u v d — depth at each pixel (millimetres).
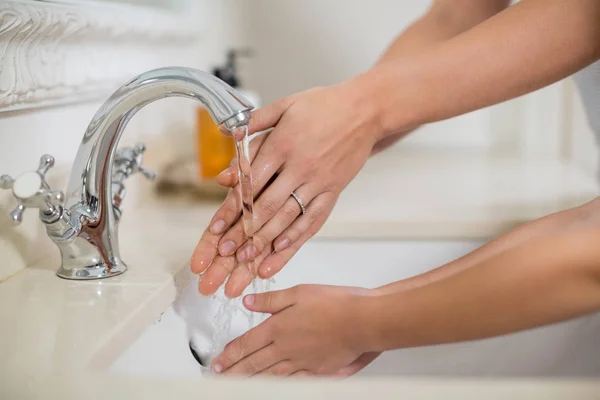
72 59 837
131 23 966
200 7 1358
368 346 591
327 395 435
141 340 625
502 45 722
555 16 712
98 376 481
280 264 756
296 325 610
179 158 1296
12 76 688
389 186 1223
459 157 1564
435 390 433
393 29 1621
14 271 726
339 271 947
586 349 757
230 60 1295
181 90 621
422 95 737
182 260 784
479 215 968
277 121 736
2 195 703
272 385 453
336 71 1650
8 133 713
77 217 688
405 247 949
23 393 461
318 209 757
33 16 684
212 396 444
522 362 770
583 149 1480
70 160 854
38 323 583
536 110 1604
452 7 1014
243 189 652
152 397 447
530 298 519
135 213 1048
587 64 731
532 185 1205
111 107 654
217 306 778
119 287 682
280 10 1639
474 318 537
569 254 509
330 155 733
